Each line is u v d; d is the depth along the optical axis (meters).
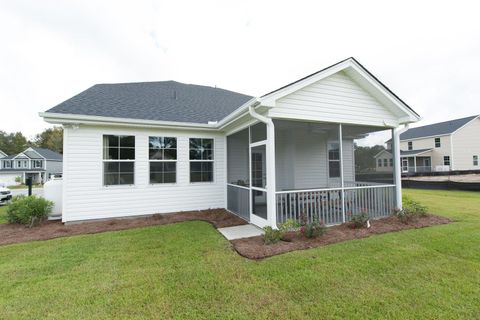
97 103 7.83
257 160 7.29
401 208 6.84
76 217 6.69
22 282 3.24
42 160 34.09
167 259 3.99
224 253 4.23
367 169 8.23
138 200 7.43
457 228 5.52
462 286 2.96
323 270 3.46
